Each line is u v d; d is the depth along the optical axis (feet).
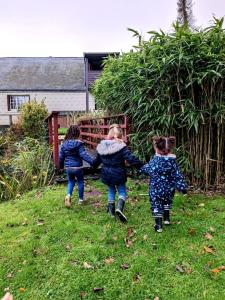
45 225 10.75
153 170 9.75
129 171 16.21
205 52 12.81
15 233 10.26
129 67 15.44
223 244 9.04
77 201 13.07
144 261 8.33
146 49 14.56
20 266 8.41
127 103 16.66
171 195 9.96
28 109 36.29
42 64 65.46
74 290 7.41
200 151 14.05
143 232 9.92
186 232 9.79
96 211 11.88
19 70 63.36
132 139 15.80
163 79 13.82
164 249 8.89
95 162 11.86
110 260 8.48
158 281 7.55
